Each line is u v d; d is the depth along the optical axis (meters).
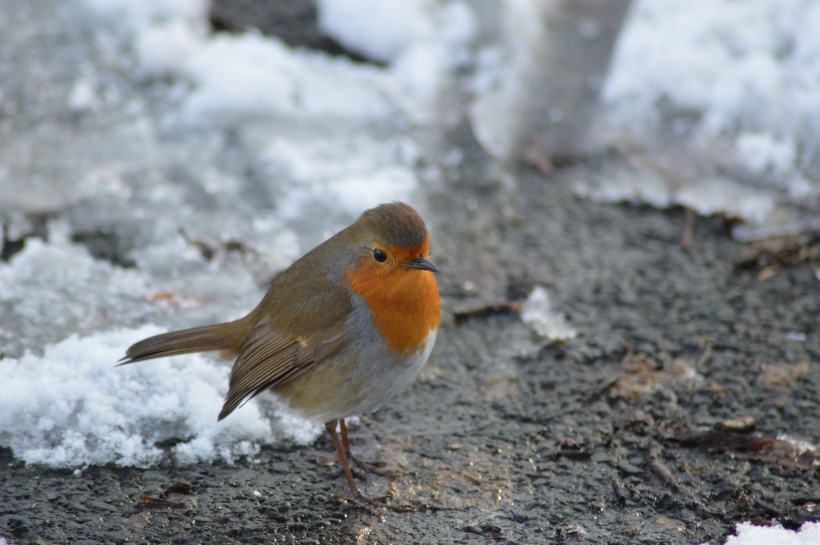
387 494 8.19
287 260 10.98
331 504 8.05
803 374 9.62
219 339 8.59
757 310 10.63
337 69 14.54
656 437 8.84
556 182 12.87
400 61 14.71
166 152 12.65
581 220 12.20
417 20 15.20
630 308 10.63
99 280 10.43
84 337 9.51
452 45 15.03
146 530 7.64
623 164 13.15
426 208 12.15
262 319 8.41
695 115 13.66
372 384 8.09
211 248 11.04
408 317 7.93
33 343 9.38
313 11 15.73
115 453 8.37
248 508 7.95
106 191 11.83
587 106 13.87
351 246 8.02
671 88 13.87
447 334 10.26
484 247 11.62
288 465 8.51
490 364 9.84
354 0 14.95
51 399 8.62
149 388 8.91
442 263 11.30
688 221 12.12
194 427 8.69
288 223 11.63
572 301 10.73
